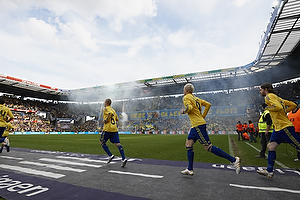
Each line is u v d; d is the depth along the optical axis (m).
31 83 33.50
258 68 25.02
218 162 4.30
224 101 34.00
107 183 2.75
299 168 3.69
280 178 2.95
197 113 3.12
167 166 3.92
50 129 39.00
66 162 4.39
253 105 29.88
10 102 36.69
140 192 2.36
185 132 32.62
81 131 40.53
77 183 2.75
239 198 2.13
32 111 39.16
